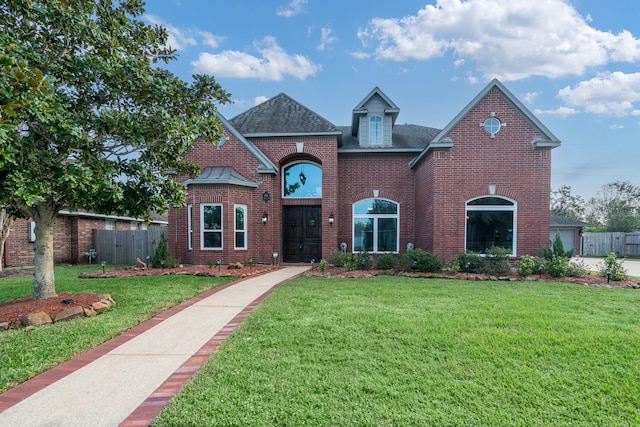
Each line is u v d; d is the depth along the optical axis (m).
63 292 7.61
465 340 4.58
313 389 3.28
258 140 14.55
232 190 13.08
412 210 15.41
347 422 2.77
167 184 7.34
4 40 4.34
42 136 5.05
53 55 6.04
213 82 7.86
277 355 4.10
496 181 12.33
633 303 6.88
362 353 4.15
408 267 11.03
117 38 6.82
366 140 15.59
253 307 6.54
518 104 12.20
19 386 3.39
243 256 13.51
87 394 3.23
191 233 13.20
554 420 2.85
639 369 3.75
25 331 5.01
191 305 6.75
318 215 15.30
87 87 6.36
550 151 12.22
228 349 4.29
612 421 2.84
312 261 14.64
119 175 6.42
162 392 3.27
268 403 3.03
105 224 19.83
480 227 12.42
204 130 7.20
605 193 46.03
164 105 7.14
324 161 14.27
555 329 5.07
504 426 2.76
